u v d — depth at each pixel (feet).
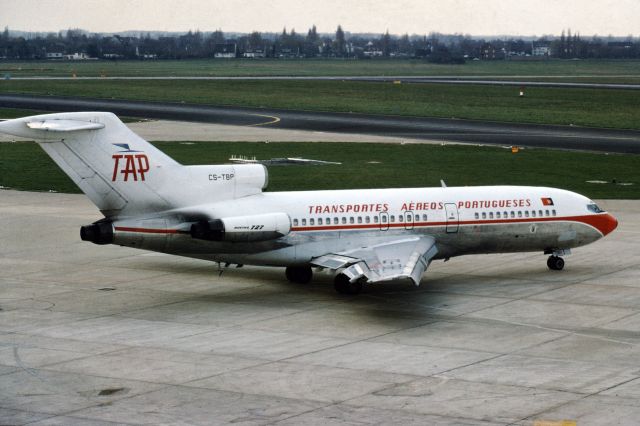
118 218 153.07
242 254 160.25
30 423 100.68
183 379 115.65
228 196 160.45
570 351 128.36
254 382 114.52
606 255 197.98
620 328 140.87
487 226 175.83
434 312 151.02
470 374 117.60
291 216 162.91
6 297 159.84
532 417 102.06
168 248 155.33
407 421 100.94
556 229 181.37
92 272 180.45
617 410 104.17
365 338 134.92
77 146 147.74
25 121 143.43
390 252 158.71
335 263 157.58
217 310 151.64
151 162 153.48
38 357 124.98
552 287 169.48
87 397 109.09
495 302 158.10
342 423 100.48
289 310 151.74
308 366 120.98
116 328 140.05
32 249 201.05
